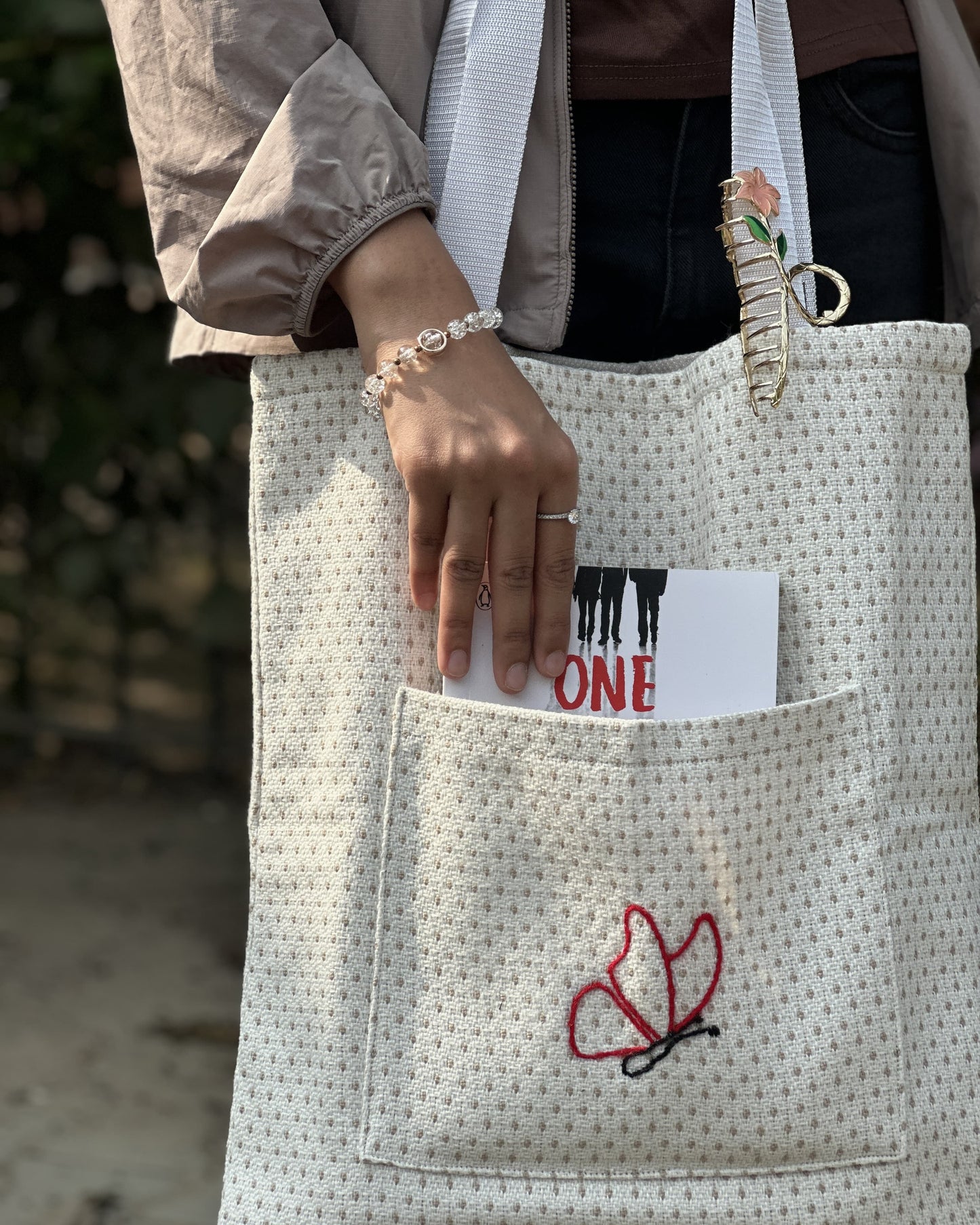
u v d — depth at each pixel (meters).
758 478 1.00
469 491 0.92
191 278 0.97
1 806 3.36
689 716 0.99
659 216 1.09
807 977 0.96
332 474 1.02
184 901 2.76
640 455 1.06
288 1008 1.00
